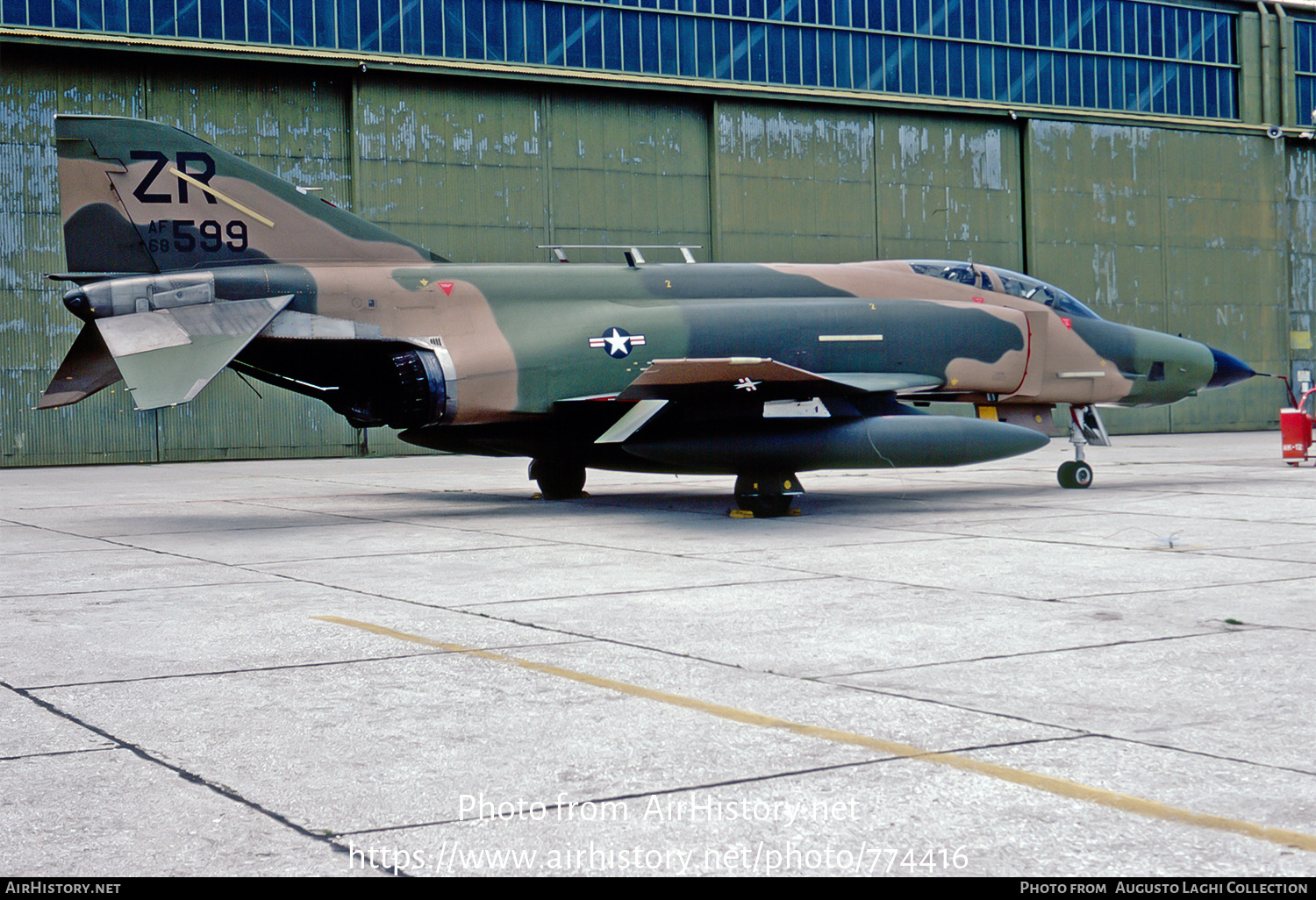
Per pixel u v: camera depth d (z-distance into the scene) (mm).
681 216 30531
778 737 4199
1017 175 34062
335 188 27578
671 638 6016
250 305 11773
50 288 25719
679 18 30375
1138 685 4883
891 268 14781
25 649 5852
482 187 28656
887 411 13383
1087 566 8414
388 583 7984
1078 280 34656
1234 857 3074
